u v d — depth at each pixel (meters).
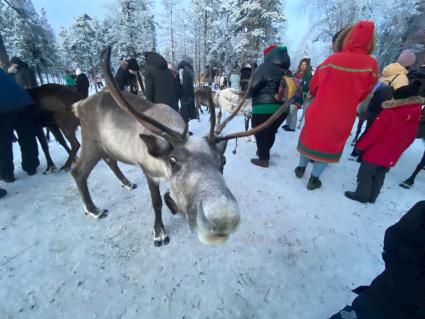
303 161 3.81
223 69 27.42
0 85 2.96
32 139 3.64
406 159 5.19
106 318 1.80
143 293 1.99
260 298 1.99
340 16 18.72
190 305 1.91
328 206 3.24
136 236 2.58
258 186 3.62
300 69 6.30
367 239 2.68
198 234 1.29
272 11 23.73
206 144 1.65
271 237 2.62
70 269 2.17
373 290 1.31
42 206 2.99
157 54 4.12
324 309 1.92
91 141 2.68
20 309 1.83
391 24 18.31
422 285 1.12
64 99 3.66
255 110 3.92
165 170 1.86
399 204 3.38
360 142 3.21
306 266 2.30
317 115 3.14
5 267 2.15
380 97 4.21
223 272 2.20
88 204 2.79
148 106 2.39
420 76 4.66
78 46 37.34
